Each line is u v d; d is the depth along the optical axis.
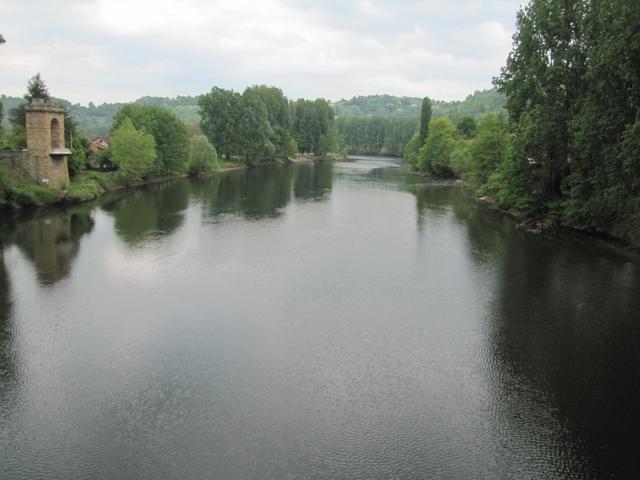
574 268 36.22
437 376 21.48
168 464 16.14
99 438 17.36
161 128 91.19
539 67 48.88
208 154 104.38
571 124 44.38
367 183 93.75
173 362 22.41
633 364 22.48
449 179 102.19
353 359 22.89
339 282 33.34
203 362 22.44
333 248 42.16
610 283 32.94
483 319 27.25
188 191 77.62
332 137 174.50
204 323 26.53
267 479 15.52
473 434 17.73
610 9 39.66
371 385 20.75
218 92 124.19
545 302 29.67
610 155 39.84
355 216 57.38
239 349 23.69
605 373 21.73
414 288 32.19
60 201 60.66
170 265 36.69
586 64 45.59
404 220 55.03
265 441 17.27
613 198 40.47
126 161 78.50
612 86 40.22
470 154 77.81
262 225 51.50
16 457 16.44
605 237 45.91
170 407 19.12
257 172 115.75
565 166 51.72
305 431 17.80
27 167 59.94
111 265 36.38
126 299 29.77
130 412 18.80
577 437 17.62
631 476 15.82
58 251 39.84
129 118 87.06
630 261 38.06
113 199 67.12
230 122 124.94
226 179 97.88
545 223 49.72
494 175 65.38
